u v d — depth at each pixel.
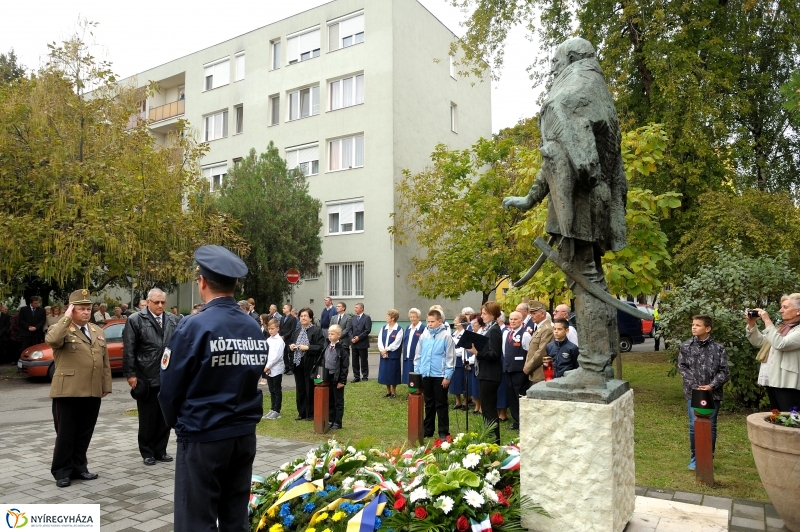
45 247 13.67
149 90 17.38
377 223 23.08
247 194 20.78
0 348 17.45
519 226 9.59
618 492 3.57
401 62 23.52
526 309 8.95
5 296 15.07
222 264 3.19
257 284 20.98
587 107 3.75
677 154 13.82
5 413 10.05
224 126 28.17
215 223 16.81
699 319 6.23
